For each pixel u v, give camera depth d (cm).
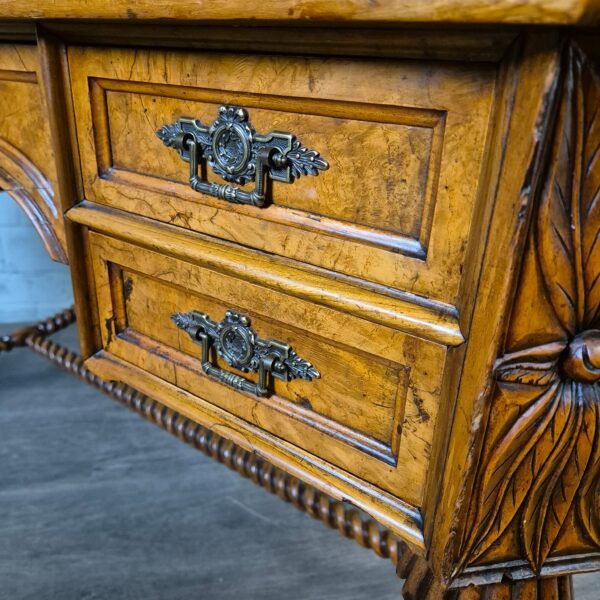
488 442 37
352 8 29
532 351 35
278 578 86
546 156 30
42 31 47
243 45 38
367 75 34
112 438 115
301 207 40
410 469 42
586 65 28
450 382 37
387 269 38
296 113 38
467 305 34
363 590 85
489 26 27
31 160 58
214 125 42
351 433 45
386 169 36
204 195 45
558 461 39
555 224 31
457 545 40
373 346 40
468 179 33
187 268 48
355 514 69
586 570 44
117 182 50
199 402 54
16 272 147
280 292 43
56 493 101
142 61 44
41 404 125
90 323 59
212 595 83
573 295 34
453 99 32
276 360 46
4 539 91
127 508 98
